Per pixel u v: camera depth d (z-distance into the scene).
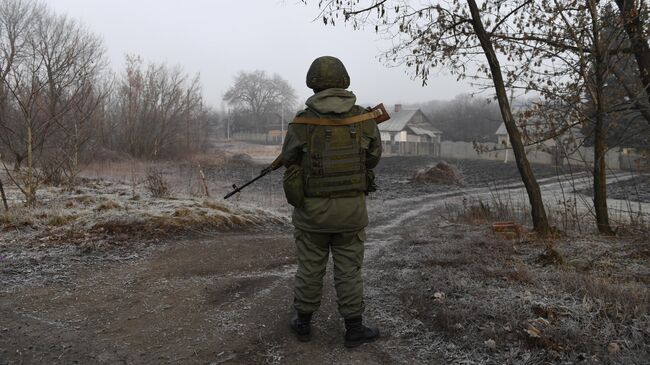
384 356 2.95
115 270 4.74
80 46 14.38
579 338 2.83
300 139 3.00
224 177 21.14
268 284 4.41
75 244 5.59
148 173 14.20
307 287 3.12
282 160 3.16
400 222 10.12
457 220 9.19
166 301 3.90
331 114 2.99
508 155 48.31
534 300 3.40
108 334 3.25
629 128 7.24
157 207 7.73
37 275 4.45
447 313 3.28
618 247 5.06
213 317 3.57
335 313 3.67
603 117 6.71
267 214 8.94
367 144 3.07
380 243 6.95
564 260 4.50
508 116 6.57
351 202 3.04
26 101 9.67
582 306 3.22
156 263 5.07
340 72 3.11
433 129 69.31
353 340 3.06
